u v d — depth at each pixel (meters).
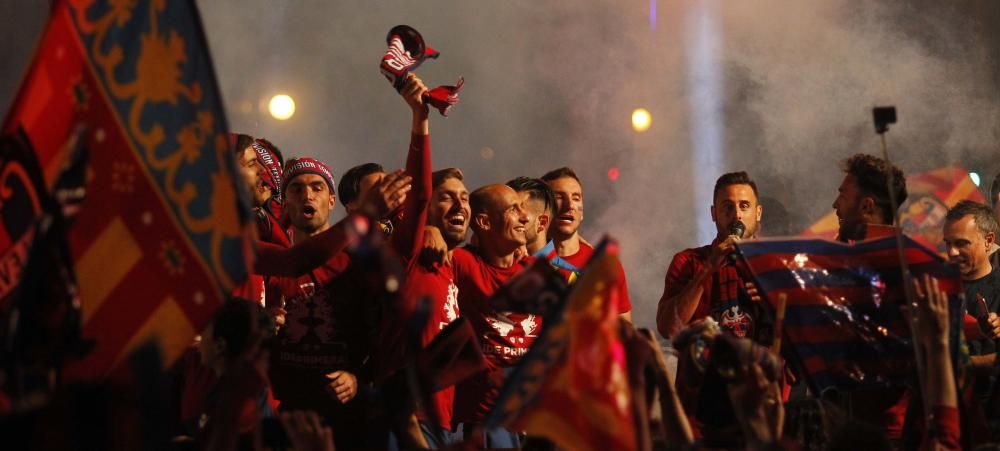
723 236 14.38
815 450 10.60
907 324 10.52
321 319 12.57
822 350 10.59
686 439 8.88
